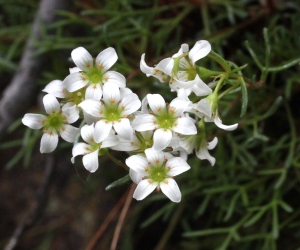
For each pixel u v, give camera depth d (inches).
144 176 3.3
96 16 6.5
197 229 6.6
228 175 5.8
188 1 5.9
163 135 3.2
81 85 3.5
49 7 6.2
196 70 3.5
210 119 3.4
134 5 6.6
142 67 3.5
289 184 5.4
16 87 6.2
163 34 5.9
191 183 5.6
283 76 5.5
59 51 6.5
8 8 6.7
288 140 5.9
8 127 6.2
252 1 6.3
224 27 6.3
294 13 5.9
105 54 3.6
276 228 5.1
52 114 3.6
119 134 3.2
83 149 3.4
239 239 5.2
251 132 5.4
